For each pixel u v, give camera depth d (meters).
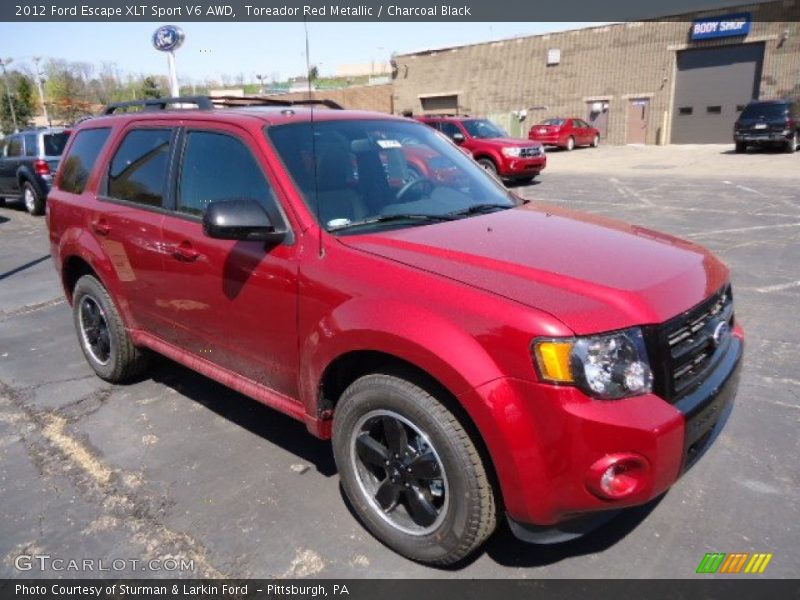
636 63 30.05
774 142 21.42
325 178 3.09
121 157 4.06
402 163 3.48
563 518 2.28
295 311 2.84
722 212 10.80
